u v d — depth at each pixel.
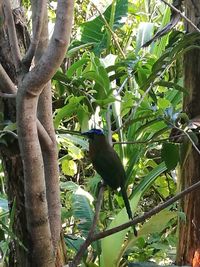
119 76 3.52
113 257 2.99
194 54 2.72
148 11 6.02
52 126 2.05
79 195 3.17
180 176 2.83
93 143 2.83
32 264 2.01
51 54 1.57
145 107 3.16
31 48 1.71
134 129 3.65
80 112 3.16
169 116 2.32
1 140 1.98
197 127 2.43
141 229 2.91
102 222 3.50
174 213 2.81
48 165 2.06
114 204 3.94
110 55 4.39
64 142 3.99
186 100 2.76
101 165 2.80
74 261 2.08
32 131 1.70
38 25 1.69
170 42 2.98
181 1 2.78
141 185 3.39
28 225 1.90
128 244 3.03
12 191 2.11
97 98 3.25
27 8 4.29
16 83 2.10
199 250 2.80
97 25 4.90
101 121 3.67
